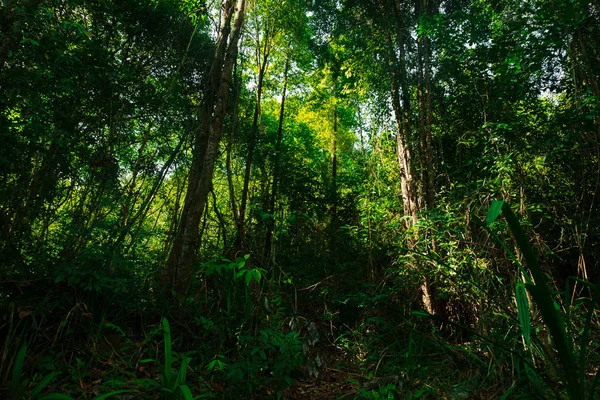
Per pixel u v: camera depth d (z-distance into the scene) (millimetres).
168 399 2100
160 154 5488
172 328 3625
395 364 3727
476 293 3949
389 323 4371
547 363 2822
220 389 2941
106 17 4930
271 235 5352
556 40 4387
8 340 2621
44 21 3492
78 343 3100
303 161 11328
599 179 5016
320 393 3334
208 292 4020
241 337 3123
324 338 4594
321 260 6293
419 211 5230
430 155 5664
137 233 4324
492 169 4785
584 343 1326
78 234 3686
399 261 4922
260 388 3033
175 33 6352
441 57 6336
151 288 4184
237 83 5457
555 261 5418
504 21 5559
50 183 3871
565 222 4992
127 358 3148
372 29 7098
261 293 3586
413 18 6523
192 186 5168
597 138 4602
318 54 9242
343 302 4742
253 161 8570
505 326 3498
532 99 5340
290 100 11219
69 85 3713
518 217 4312
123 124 4852
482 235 4410
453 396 3002
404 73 6297
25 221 3527
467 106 6219
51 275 3283
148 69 5887
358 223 7793
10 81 3291
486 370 3309
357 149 11008
